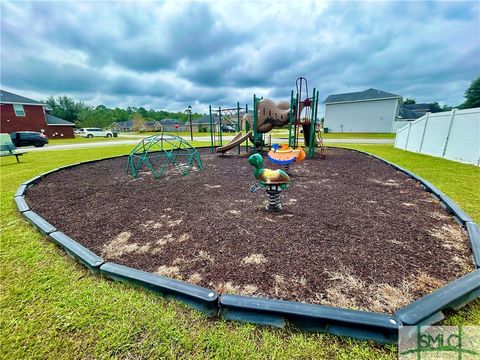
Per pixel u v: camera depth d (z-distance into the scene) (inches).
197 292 57.9
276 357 46.0
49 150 511.8
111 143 751.1
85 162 300.8
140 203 143.7
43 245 91.4
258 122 369.7
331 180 190.7
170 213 125.6
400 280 67.6
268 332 51.2
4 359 47.0
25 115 965.8
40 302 61.5
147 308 58.4
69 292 64.9
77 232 104.7
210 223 110.5
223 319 54.9
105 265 72.0
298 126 384.2
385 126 1171.9
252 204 136.3
